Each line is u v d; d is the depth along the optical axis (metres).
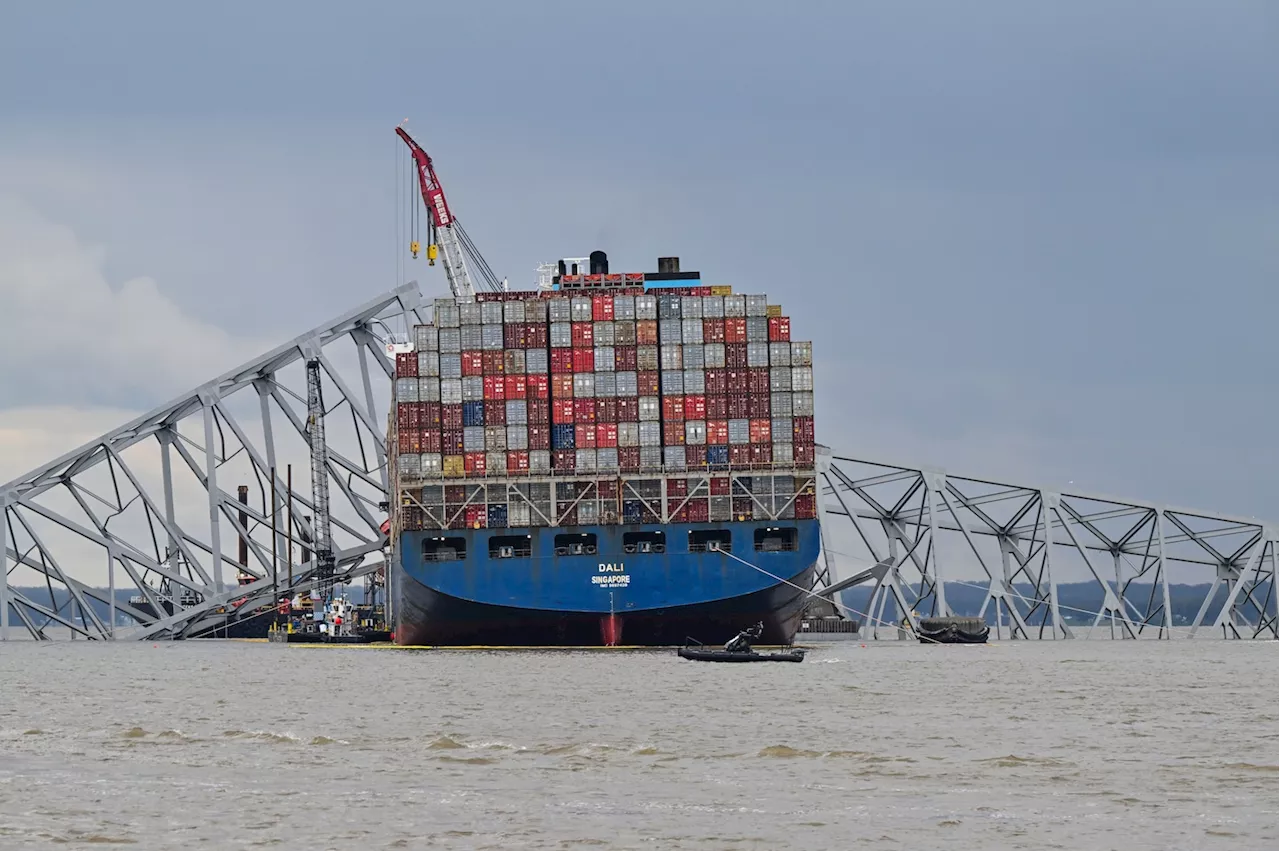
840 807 79.94
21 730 116.38
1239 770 92.31
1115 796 83.19
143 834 73.00
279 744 105.38
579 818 76.94
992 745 104.75
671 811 78.69
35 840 71.62
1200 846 70.75
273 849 69.88
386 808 79.44
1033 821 76.31
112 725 120.31
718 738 108.50
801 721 120.31
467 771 91.62
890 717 123.69
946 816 77.56
